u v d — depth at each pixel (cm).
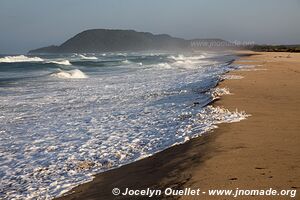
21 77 3047
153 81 2466
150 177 602
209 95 1472
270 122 920
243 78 2077
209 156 643
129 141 902
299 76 2234
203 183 512
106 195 561
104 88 2169
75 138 989
